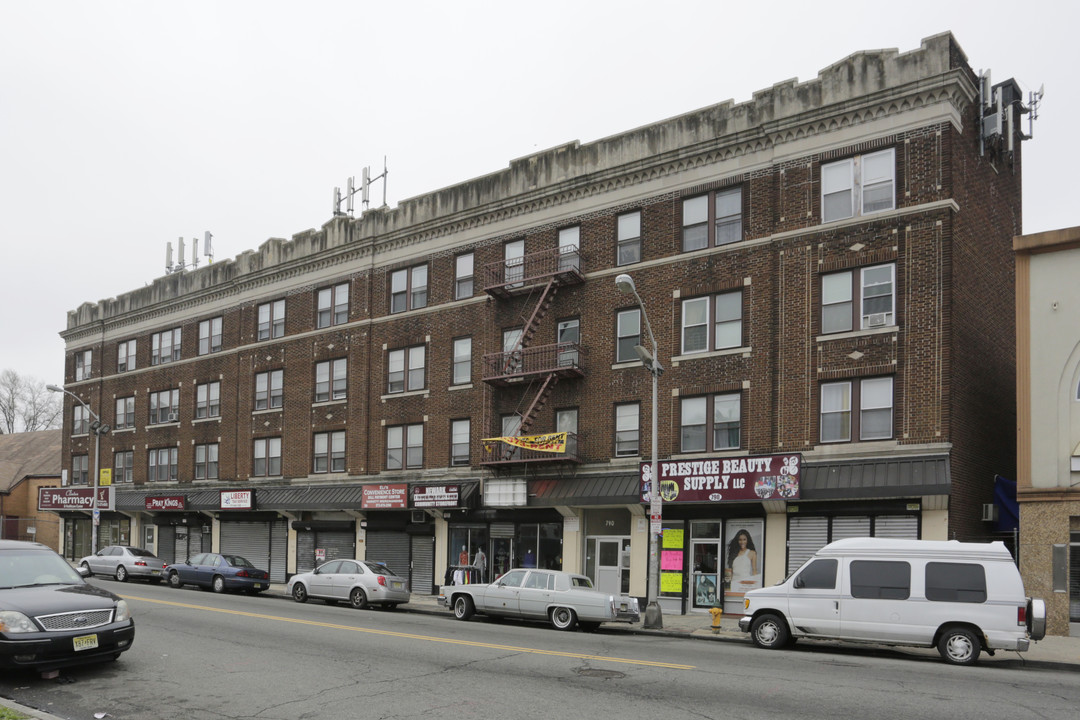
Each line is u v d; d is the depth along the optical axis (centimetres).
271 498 3716
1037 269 2134
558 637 1811
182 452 4338
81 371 5153
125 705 1081
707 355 2586
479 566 3023
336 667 1339
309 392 3750
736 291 2573
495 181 3216
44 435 6481
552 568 2878
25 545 1385
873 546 1717
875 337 2297
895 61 2339
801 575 1759
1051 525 2041
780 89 2534
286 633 1712
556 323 2975
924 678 1330
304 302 3850
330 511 3506
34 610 1177
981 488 2330
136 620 1869
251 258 4112
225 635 1667
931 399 2194
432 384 3306
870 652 1755
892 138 2331
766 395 2458
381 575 2558
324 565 2700
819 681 1270
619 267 2828
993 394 2456
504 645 1606
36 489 5647
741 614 2422
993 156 2573
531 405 2866
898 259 2288
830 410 2353
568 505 2748
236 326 4162
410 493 3161
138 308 4741
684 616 2473
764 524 2416
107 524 4825
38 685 1188
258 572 3097
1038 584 2041
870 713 1058
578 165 2984
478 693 1151
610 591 2730
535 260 3045
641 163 2805
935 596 1630
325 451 3656
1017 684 1304
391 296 3525
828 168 2441
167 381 4506
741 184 2598
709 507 2509
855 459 2281
